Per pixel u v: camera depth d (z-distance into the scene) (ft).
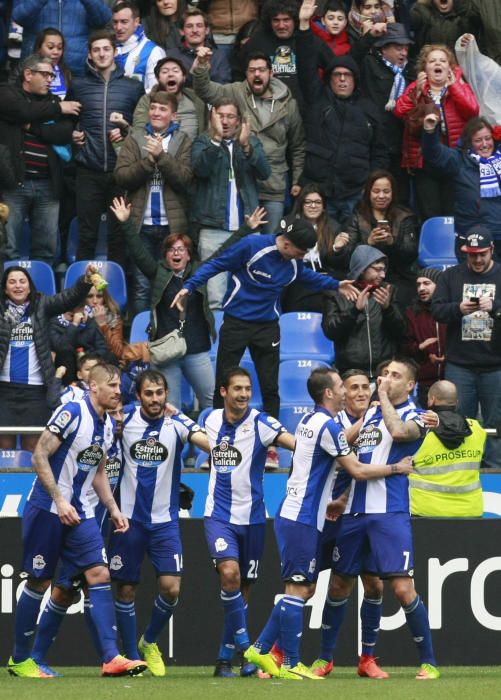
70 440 86.28
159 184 135.74
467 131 138.82
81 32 151.64
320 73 148.36
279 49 147.23
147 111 140.77
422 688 78.07
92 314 126.21
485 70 150.61
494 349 120.26
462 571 101.14
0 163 136.77
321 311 138.00
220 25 158.51
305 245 110.73
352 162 143.13
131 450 92.89
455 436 104.58
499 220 137.90
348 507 91.50
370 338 124.06
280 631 88.74
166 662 100.68
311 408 129.90
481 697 71.77
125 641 93.56
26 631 89.15
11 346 118.83
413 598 89.51
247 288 113.39
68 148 141.69
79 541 86.89
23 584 99.71
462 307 118.01
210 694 73.10
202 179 135.85
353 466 88.28
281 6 148.15
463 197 138.00
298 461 88.63
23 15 150.51
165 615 93.81
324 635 94.02
